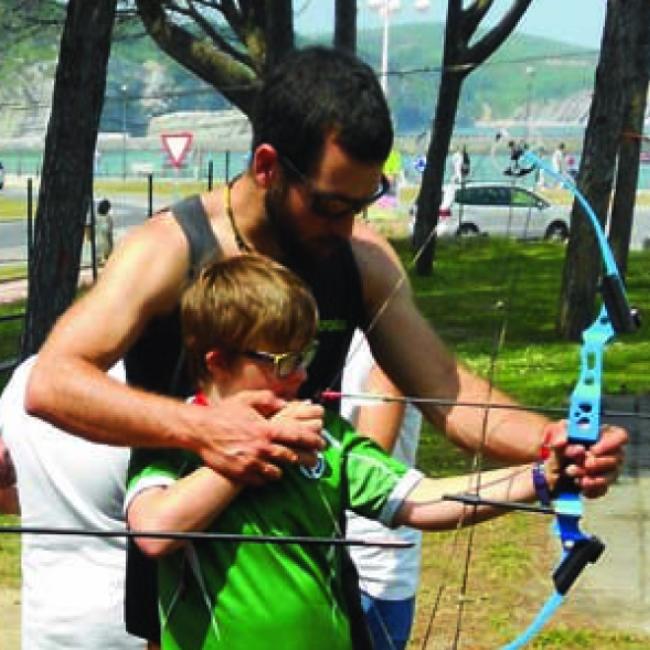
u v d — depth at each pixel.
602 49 18.30
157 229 3.55
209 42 24.69
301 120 3.37
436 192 23.48
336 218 3.46
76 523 4.63
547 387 15.65
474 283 21.55
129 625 3.70
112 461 4.57
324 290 3.66
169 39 21.53
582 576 8.94
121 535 3.15
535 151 4.11
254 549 3.34
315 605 3.37
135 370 3.60
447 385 3.81
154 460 3.48
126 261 3.51
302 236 3.51
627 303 3.42
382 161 3.41
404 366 3.82
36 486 4.66
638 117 18.38
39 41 33.19
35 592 4.76
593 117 18.41
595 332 3.43
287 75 3.41
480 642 7.67
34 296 13.55
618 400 15.11
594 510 10.44
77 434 3.40
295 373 3.39
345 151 3.36
